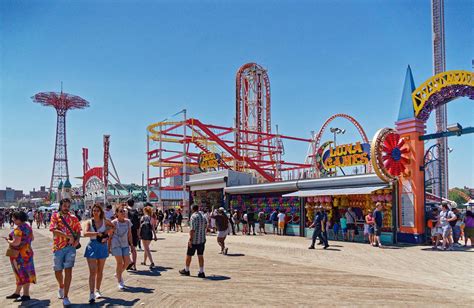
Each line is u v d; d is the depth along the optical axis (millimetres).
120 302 8344
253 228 26500
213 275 11367
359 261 14188
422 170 19578
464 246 18156
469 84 18469
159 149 43094
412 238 19266
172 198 62625
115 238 9617
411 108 19984
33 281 8727
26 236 8680
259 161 47031
